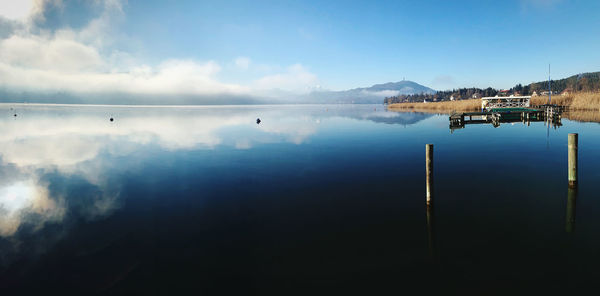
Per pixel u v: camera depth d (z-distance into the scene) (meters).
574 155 12.97
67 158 25.17
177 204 13.26
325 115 97.44
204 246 9.32
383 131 40.28
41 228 10.96
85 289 7.33
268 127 52.66
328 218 11.12
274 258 8.46
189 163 22.20
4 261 8.66
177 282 7.52
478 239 9.16
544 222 10.19
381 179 16.16
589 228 9.63
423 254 8.40
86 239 10.03
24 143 34.41
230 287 7.24
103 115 106.62
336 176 17.08
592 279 7.12
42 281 7.68
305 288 7.10
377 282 7.24
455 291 6.83
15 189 16.05
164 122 70.50
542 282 7.05
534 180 15.03
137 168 20.95
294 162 21.38
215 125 59.53
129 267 8.25
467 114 46.81
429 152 11.41
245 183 16.25
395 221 10.63
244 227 10.60
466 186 14.44
